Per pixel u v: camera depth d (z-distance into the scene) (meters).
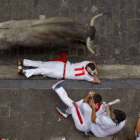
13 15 11.76
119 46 11.48
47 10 11.80
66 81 11.20
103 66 11.31
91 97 10.14
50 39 10.14
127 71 11.25
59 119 10.90
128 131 10.77
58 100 11.05
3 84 11.24
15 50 11.51
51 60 11.38
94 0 11.85
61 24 9.73
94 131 10.10
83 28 9.91
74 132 10.79
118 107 10.96
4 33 9.91
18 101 11.07
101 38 11.55
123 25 11.67
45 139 10.78
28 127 10.87
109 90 11.08
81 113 10.32
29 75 11.01
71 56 11.41
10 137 10.80
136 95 11.03
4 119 10.94
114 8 11.79
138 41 11.52
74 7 11.82
